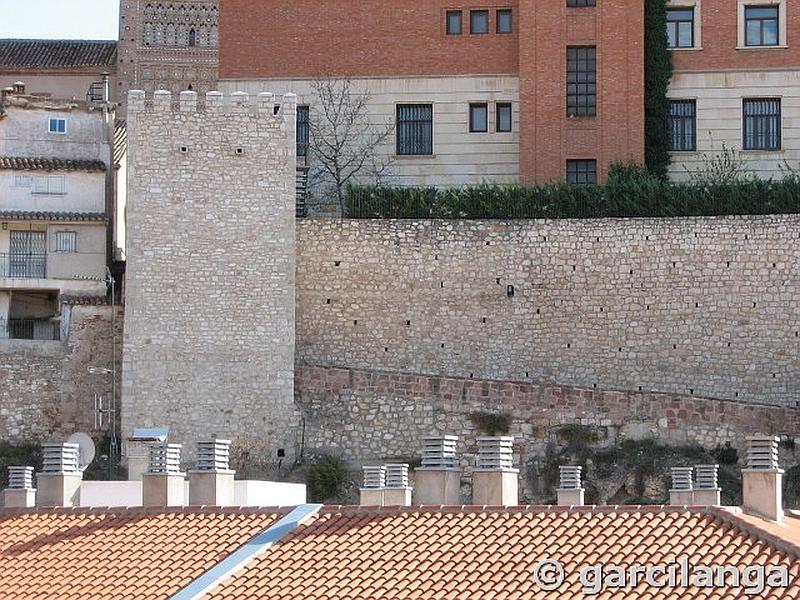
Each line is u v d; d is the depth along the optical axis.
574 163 101.25
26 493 68.12
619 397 92.06
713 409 91.56
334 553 58.94
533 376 94.81
